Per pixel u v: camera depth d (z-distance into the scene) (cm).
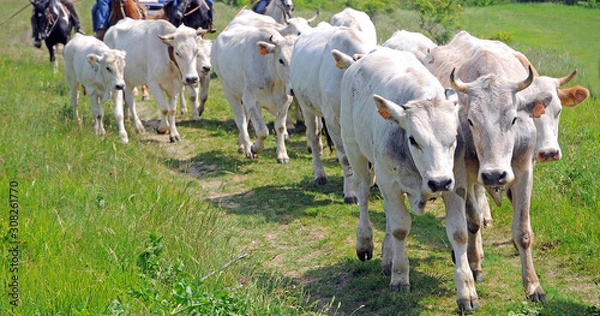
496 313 584
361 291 652
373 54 660
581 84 1336
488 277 661
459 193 581
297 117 1259
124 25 1252
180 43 1109
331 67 805
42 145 933
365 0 2478
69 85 1233
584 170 845
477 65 628
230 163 1074
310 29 940
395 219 608
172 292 534
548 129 643
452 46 712
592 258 685
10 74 1588
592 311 579
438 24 1827
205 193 945
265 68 1018
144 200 782
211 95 1533
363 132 625
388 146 572
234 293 559
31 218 678
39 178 812
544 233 747
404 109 545
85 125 1127
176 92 1191
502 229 786
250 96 1034
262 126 1034
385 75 615
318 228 818
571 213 762
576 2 3112
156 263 602
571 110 1155
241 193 950
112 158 944
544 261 700
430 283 650
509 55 651
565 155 913
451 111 540
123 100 1312
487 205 793
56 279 556
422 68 619
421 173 540
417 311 600
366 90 632
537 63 1520
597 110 1152
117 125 1218
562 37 2236
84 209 719
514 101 559
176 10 1566
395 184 594
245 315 533
